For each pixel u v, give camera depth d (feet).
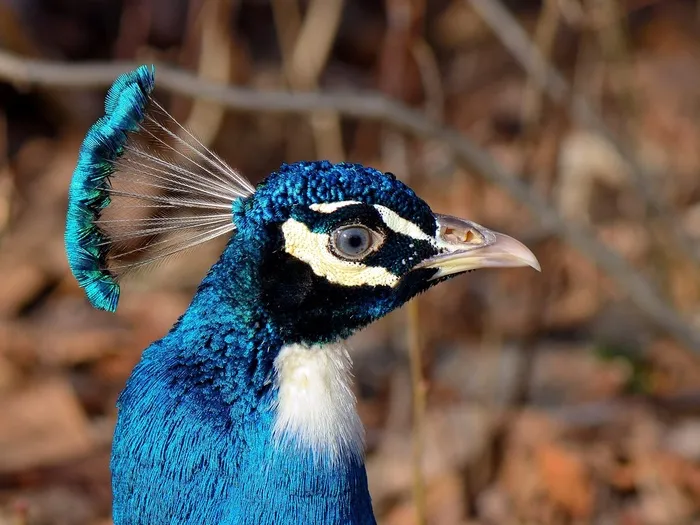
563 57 42.50
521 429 33.58
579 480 31.35
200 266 40.34
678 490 31.68
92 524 30.04
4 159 44.73
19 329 37.68
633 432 33.94
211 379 16.70
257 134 45.55
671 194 44.86
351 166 17.43
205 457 16.33
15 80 28.25
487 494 31.83
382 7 52.24
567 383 36.40
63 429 32.73
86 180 17.08
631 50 48.44
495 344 36.60
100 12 49.55
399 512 31.19
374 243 17.37
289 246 16.97
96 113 48.62
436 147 41.45
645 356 37.60
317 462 16.70
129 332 37.91
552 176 35.29
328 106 28.32
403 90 34.35
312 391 16.93
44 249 41.75
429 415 33.86
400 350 37.09
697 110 51.70
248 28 49.93
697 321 37.19
